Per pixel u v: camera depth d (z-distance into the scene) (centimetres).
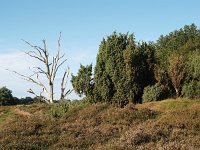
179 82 3909
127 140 1739
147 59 4169
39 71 5838
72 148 1791
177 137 1792
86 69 4275
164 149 1565
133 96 4056
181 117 2225
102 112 2619
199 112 2297
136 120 2441
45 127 2191
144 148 1614
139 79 4091
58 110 3525
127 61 4044
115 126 2191
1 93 6606
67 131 2072
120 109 2648
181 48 7162
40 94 5859
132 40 4206
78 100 4284
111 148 1648
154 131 1864
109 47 4184
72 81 4353
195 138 1775
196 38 7331
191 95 3753
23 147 1795
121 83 4081
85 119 2547
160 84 3981
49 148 1830
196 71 3950
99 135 1986
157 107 3503
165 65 4228
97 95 4216
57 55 5866
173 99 3728
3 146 1803
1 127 2383
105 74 4169
